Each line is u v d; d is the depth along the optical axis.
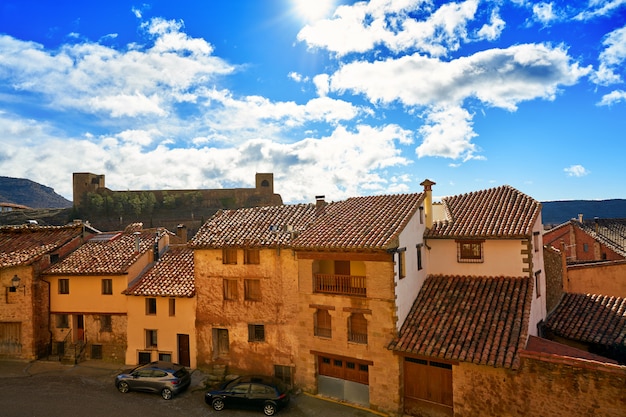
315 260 22.92
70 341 28.41
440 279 23.61
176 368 23.59
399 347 19.67
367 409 21.02
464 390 18.31
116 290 27.69
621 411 15.12
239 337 24.98
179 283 27.17
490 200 25.33
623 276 27.14
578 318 23.81
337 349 21.92
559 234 49.12
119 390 23.34
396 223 21.80
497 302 20.53
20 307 27.92
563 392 16.23
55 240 31.50
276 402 20.58
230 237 25.72
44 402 21.97
